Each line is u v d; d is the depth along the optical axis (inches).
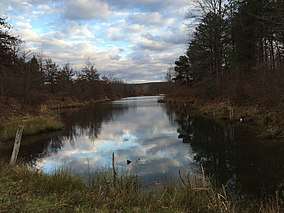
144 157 540.7
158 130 886.4
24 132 817.5
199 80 1771.7
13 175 316.2
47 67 2704.2
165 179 361.7
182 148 604.7
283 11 880.9
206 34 1407.5
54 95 2588.6
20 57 1604.3
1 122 870.4
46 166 492.7
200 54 1561.3
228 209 240.1
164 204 251.0
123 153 585.6
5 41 1104.2
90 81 3380.9
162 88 5679.1
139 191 282.0
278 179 378.6
